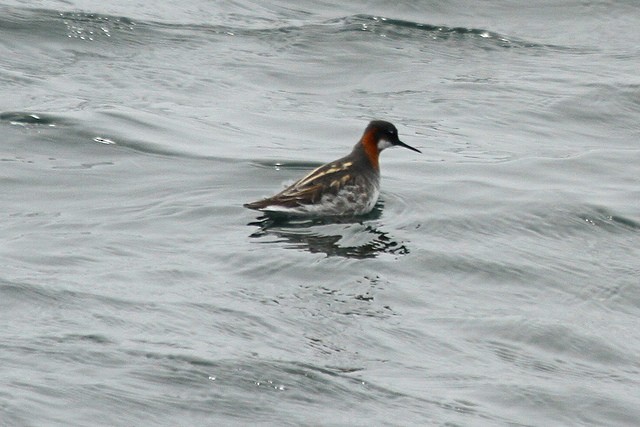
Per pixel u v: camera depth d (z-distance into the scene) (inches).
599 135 797.2
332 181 598.9
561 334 482.0
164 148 695.1
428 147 740.7
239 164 676.1
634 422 416.5
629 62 936.9
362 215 606.5
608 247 589.3
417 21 1003.9
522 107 829.8
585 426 410.3
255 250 540.4
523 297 520.1
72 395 385.1
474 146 749.9
